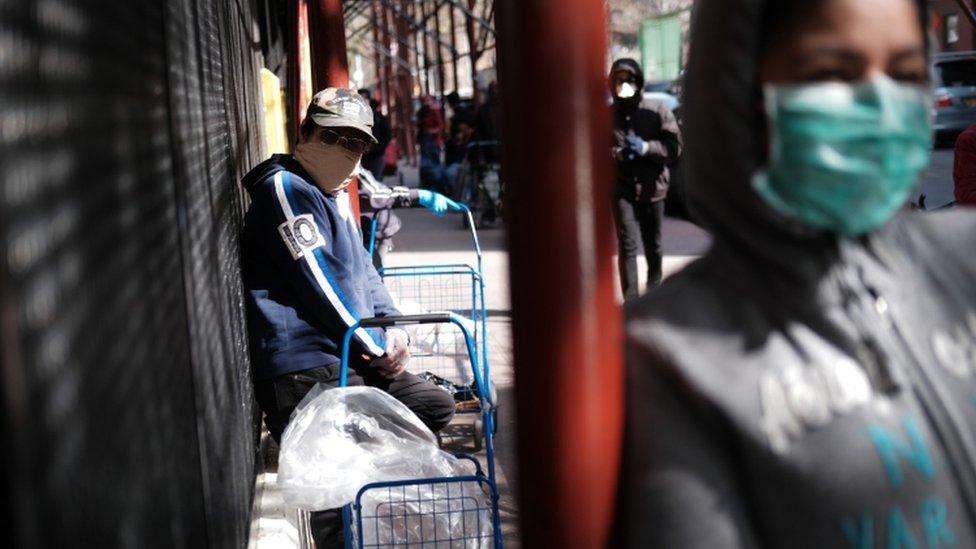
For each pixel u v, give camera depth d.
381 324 4.15
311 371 4.55
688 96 1.65
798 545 1.51
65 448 1.57
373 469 3.87
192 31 3.54
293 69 7.80
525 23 1.45
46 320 1.54
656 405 1.54
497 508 3.79
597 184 1.46
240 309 4.46
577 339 1.46
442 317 4.13
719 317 1.56
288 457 3.88
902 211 1.73
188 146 3.20
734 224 1.58
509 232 1.49
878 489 1.50
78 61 1.86
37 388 1.46
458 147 21.45
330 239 4.55
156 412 2.30
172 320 2.65
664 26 28.25
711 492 1.51
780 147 1.54
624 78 8.91
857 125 1.51
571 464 1.48
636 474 1.54
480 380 4.04
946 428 1.55
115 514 1.83
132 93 2.33
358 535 3.68
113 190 2.06
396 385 4.79
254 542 4.64
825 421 1.51
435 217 19.81
